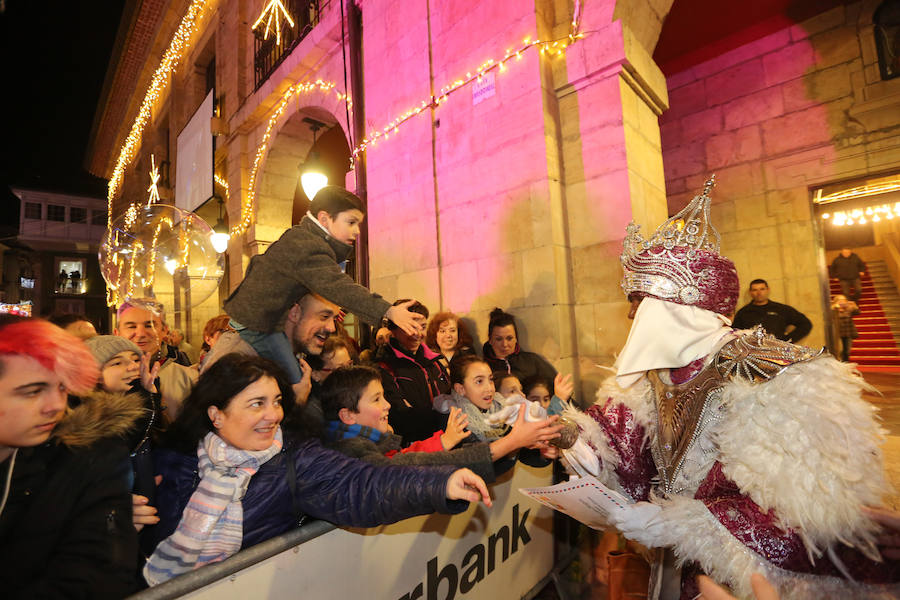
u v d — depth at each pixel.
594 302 3.36
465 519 1.75
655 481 1.28
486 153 3.82
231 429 1.23
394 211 4.64
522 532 2.07
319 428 1.49
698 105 5.52
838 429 0.90
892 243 10.35
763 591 0.86
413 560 1.54
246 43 7.93
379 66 4.89
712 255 1.19
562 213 3.50
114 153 17.89
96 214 22.70
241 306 1.78
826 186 4.77
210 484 1.20
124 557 1.03
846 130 4.62
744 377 1.05
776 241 5.02
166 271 2.51
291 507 1.28
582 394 3.41
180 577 1.00
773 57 5.02
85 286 22.47
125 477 1.12
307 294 1.96
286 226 7.43
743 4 4.66
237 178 7.93
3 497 0.95
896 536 0.95
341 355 2.26
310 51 5.99
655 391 1.29
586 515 1.27
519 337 3.57
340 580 1.31
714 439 1.08
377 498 1.17
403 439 2.32
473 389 2.28
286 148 7.17
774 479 0.93
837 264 9.52
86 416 1.11
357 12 5.39
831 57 4.70
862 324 9.05
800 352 1.01
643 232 3.32
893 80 4.34
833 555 0.91
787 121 4.96
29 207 21.48
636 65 3.28
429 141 4.29
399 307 1.59
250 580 1.10
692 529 0.99
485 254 3.82
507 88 3.69
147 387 1.71
